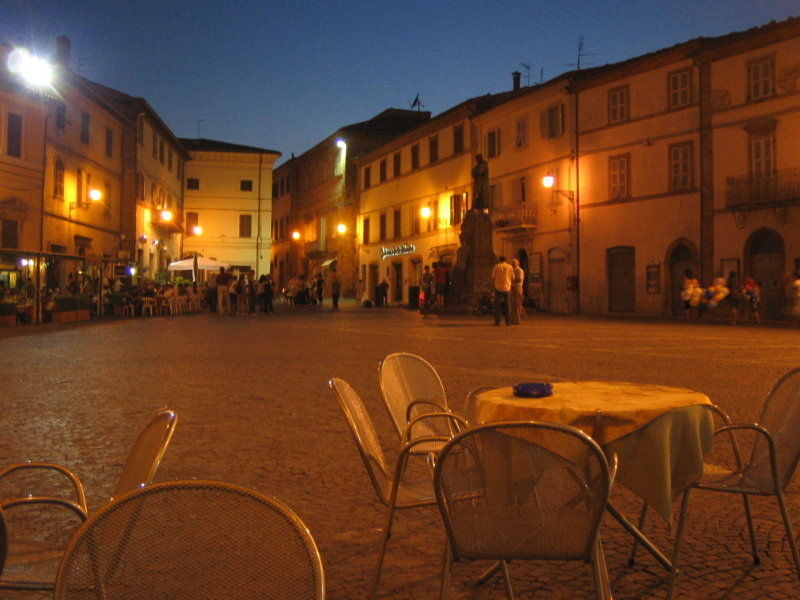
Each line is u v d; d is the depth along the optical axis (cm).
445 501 280
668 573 378
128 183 4238
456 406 841
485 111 4316
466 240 3441
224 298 3528
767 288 2909
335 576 380
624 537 432
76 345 1645
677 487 340
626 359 1320
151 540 200
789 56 2817
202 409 826
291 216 7488
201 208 6669
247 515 201
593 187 3603
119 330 2192
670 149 3244
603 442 329
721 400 849
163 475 559
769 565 388
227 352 1474
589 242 3625
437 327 2356
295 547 199
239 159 6725
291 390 962
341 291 6194
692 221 3150
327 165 6619
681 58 3188
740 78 2980
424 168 4981
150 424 305
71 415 797
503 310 2492
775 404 405
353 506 490
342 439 679
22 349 1545
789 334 2011
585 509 269
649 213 3331
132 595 199
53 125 3234
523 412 345
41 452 636
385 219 5556
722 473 395
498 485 276
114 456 623
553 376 1082
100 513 199
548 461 268
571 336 1927
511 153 4138
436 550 415
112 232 4059
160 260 5081
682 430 340
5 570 278
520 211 3931
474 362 1275
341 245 6188
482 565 392
